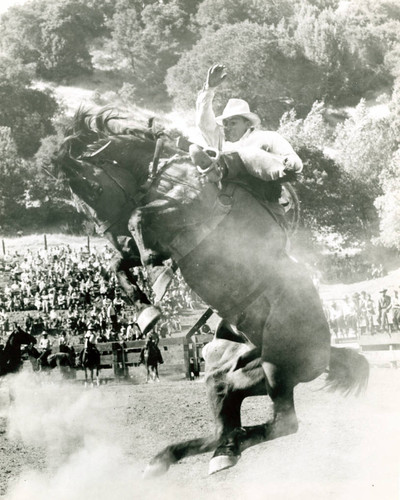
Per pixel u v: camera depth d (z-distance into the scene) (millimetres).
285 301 6004
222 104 83875
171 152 6402
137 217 5891
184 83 94125
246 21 96312
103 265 44438
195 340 21703
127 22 106000
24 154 72438
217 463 5852
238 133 6633
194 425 12312
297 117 92125
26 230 60531
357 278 53875
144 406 14547
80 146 6625
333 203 60344
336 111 94188
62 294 41469
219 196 6027
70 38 101438
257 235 6074
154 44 104938
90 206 6484
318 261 54969
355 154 64438
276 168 6090
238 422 6242
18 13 101188
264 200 6258
